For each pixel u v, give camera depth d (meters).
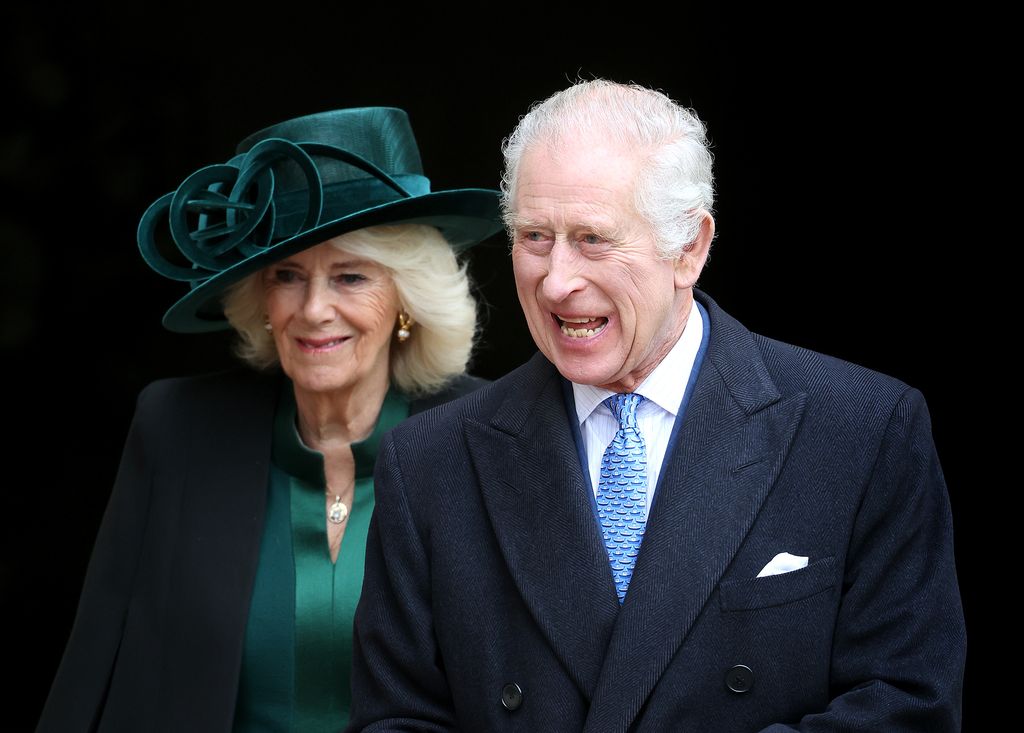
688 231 9.26
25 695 26.48
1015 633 24.22
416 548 10.12
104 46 26.19
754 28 26.06
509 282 26.59
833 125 25.88
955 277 25.41
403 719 10.05
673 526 9.39
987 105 24.98
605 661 9.27
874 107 25.58
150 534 13.17
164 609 12.91
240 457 13.29
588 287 9.11
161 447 13.44
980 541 24.70
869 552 9.31
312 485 13.26
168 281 26.89
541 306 9.33
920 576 9.26
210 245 13.17
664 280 9.26
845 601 9.28
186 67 26.53
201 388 13.77
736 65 26.20
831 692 9.36
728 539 9.27
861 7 25.38
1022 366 24.88
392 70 26.89
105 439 27.06
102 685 12.96
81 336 26.80
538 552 9.69
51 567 26.89
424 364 13.70
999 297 25.08
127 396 27.06
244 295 13.41
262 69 26.70
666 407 9.81
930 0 25.02
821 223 26.09
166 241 26.67
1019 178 24.84
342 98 26.91
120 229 26.67
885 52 25.41
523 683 9.65
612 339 9.26
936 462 9.52
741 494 9.38
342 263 12.91
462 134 27.03
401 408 13.68
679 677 9.19
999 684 24.14
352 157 13.10
